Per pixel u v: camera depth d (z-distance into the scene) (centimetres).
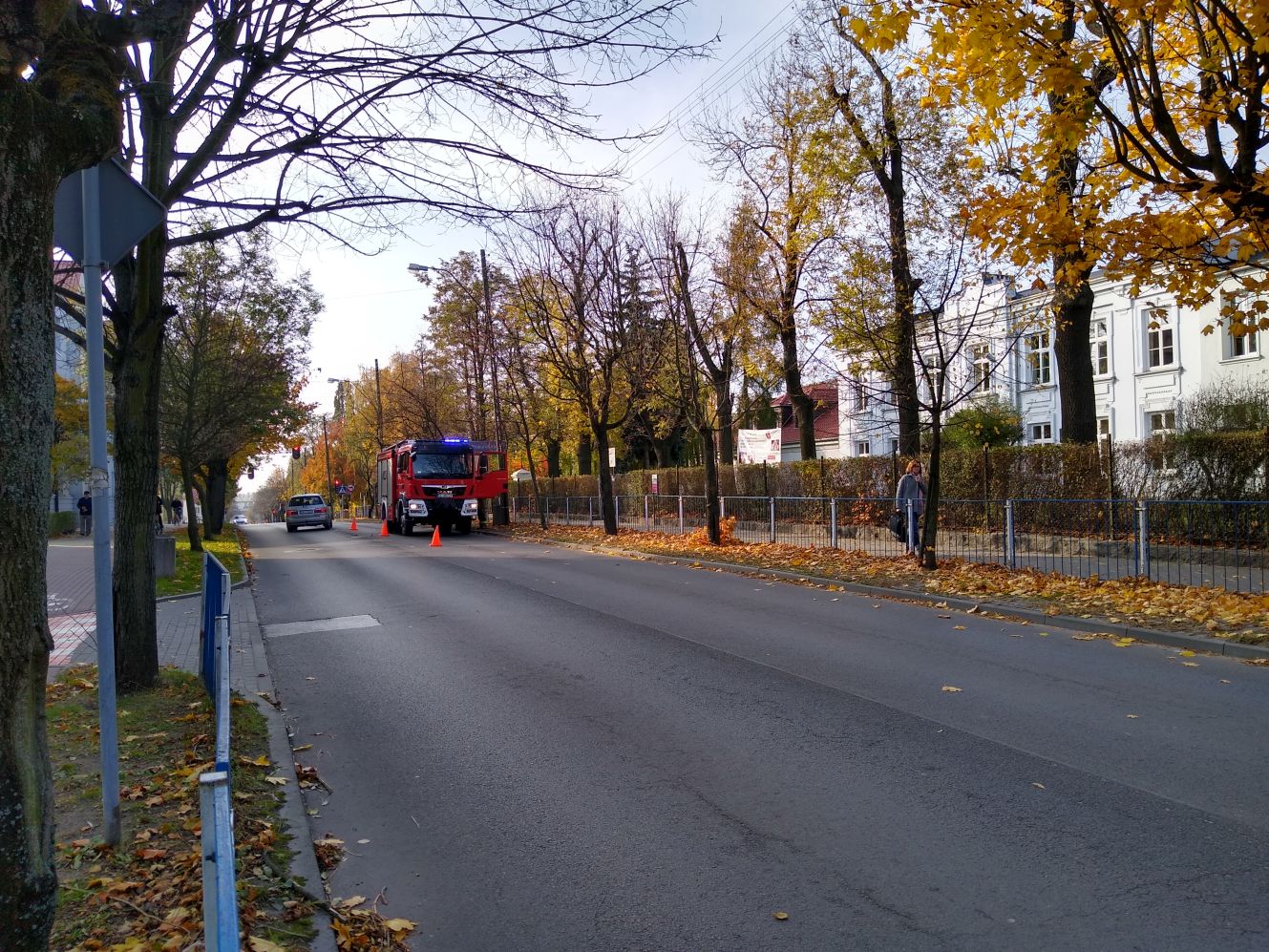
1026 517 1364
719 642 941
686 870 416
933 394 1412
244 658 939
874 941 348
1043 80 877
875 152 1850
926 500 1428
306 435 7112
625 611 1162
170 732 626
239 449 3500
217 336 2247
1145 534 1180
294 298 2402
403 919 379
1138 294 1067
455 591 1420
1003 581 1257
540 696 741
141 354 752
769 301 2308
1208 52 912
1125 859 409
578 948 353
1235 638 849
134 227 450
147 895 381
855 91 1909
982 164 1354
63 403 3141
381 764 587
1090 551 1248
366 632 1080
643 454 4834
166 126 730
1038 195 1028
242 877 399
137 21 333
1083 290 1658
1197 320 2827
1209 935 343
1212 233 980
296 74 666
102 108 295
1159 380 2953
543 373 3164
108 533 442
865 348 1730
